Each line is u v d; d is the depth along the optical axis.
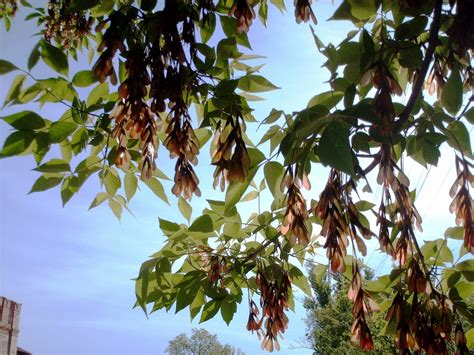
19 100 1.72
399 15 1.67
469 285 1.94
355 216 1.46
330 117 1.29
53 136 1.76
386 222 1.69
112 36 1.51
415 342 1.53
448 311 1.71
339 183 1.50
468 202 1.68
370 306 1.54
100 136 1.86
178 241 2.13
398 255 1.62
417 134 1.76
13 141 1.74
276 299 2.21
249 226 2.34
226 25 1.90
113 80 1.51
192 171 1.49
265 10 2.29
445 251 2.00
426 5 1.54
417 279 1.58
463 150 1.73
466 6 1.39
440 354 1.52
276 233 2.26
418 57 1.66
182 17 1.56
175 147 1.47
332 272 1.43
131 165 2.10
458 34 1.42
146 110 1.50
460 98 1.53
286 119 1.51
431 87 2.02
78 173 2.00
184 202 2.14
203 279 2.24
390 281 1.91
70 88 1.76
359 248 1.44
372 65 1.53
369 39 1.51
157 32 1.52
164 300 2.31
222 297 2.27
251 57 2.12
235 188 1.60
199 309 2.36
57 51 1.69
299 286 2.47
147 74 1.49
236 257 2.35
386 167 1.50
